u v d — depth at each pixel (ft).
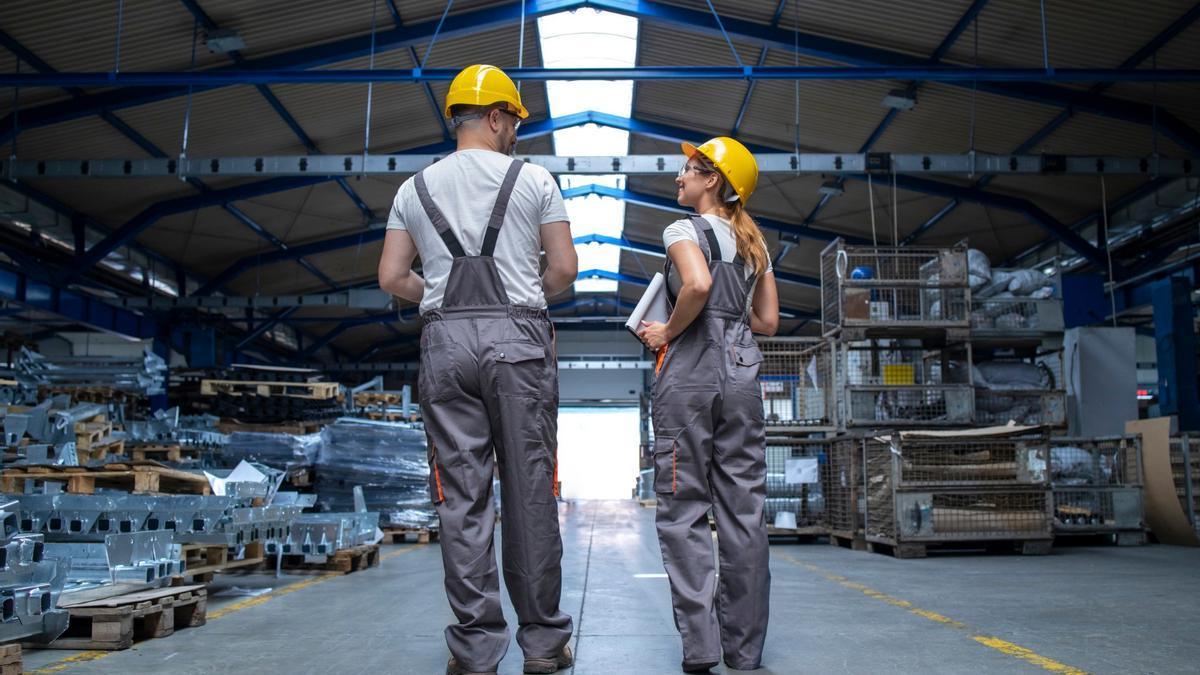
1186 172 39.73
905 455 25.20
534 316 8.49
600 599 15.19
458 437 8.27
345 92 41.88
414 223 8.67
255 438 30.42
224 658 10.02
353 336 99.50
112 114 39.73
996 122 42.96
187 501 13.66
